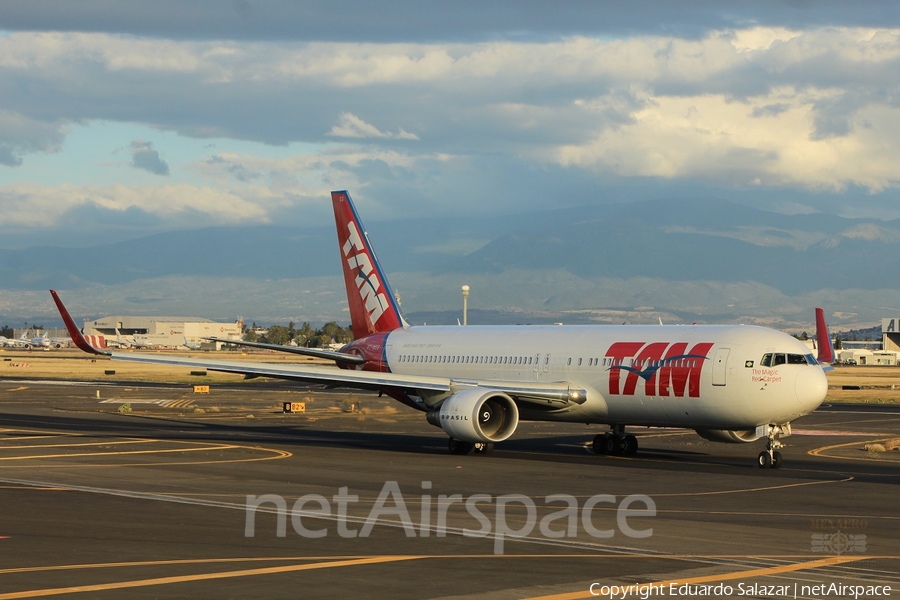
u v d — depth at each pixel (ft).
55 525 135.64
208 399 508.53
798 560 117.08
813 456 260.62
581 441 304.30
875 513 157.07
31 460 222.28
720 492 181.06
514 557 115.55
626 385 248.32
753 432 252.83
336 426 358.23
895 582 106.11
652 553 119.85
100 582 100.07
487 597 95.91
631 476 205.67
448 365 294.66
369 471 208.44
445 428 252.83
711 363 232.32
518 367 275.18
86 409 426.10
